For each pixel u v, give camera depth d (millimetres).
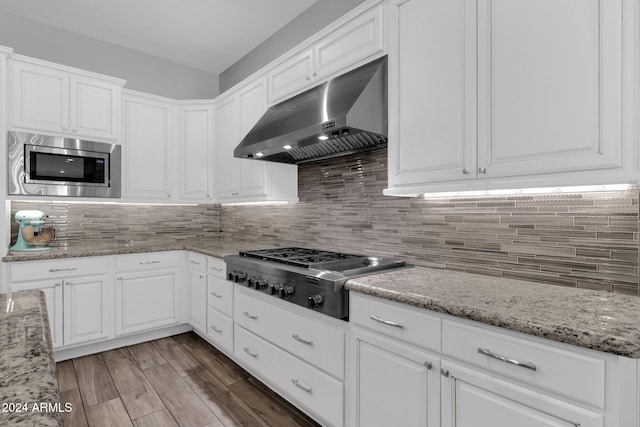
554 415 962
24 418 436
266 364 2160
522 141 1296
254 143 2305
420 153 1645
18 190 2588
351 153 2336
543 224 1530
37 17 2973
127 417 1964
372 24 1900
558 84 1205
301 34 2955
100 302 2820
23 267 2492
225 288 2635
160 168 3438
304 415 2004
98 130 2984
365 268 1809
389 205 2193
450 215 1872
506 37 1340
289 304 1969
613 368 875
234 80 3875
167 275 3180
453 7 1516
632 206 1301
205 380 2400
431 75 1600
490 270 1707
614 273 1342
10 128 2578
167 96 3785
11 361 620
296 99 2377
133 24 3100
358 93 1788
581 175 1169
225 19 3031
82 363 2656
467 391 1149
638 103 1059
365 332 1512
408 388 1335
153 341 3121
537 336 994
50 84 2756
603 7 1108
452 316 1199
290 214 3023
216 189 3471
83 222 3242
